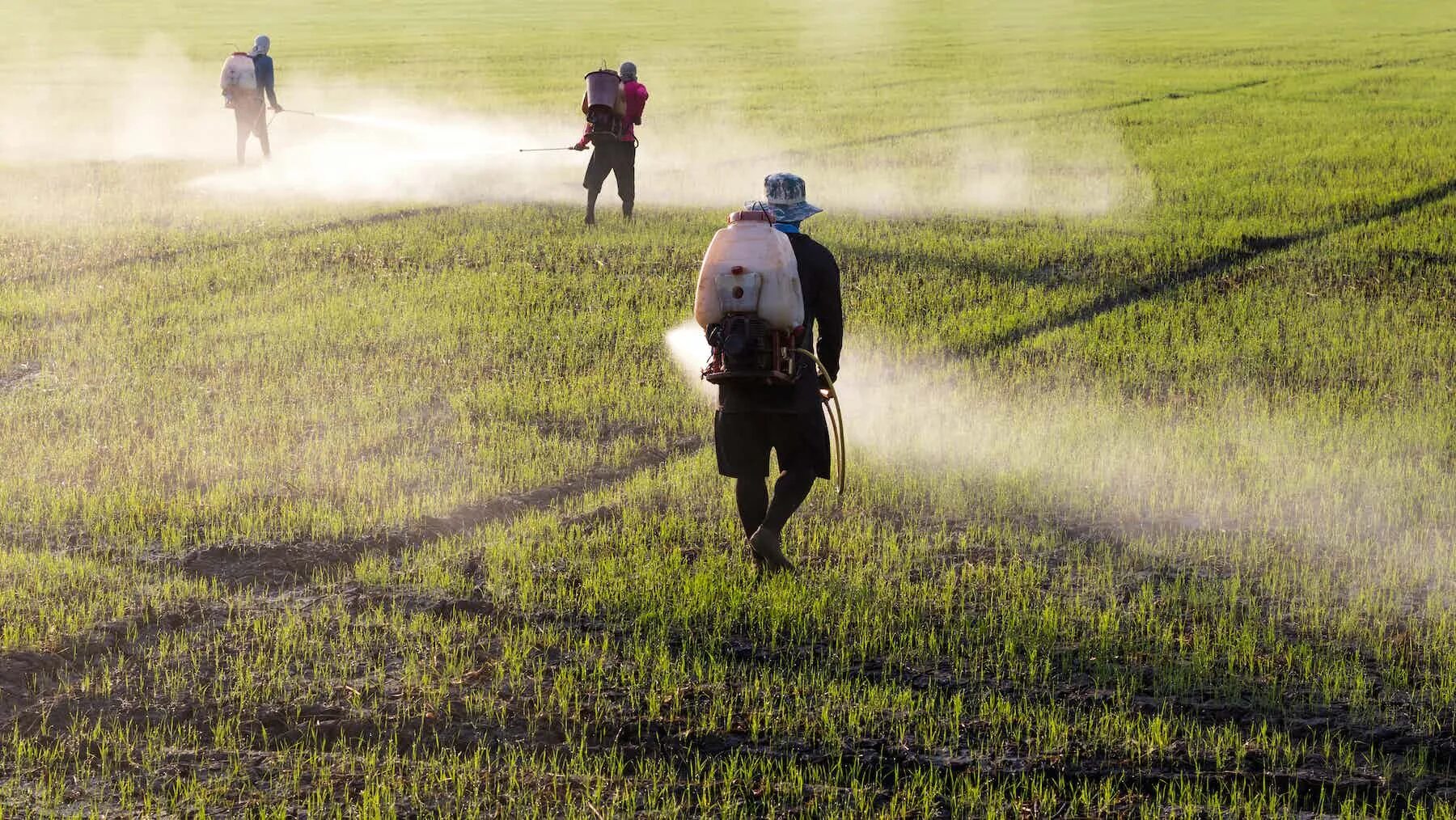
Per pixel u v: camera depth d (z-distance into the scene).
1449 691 9.55
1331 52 76.19
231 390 16.84
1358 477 13.89
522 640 10.25
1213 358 18.45
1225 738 8.91
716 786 8.30
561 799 8.16
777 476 13.99
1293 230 27.50
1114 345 19.00
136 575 11.36
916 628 10.50
